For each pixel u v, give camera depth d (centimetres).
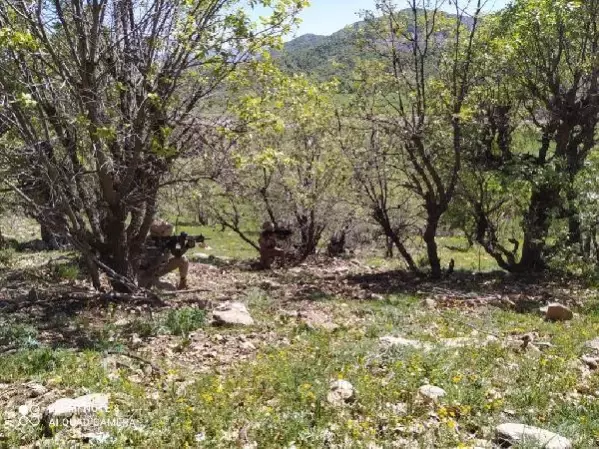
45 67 1420
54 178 1404
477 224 2103
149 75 1392
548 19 1853
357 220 2508
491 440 676
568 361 1009
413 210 2228
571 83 2109
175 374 902
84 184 1533
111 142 1410
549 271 2050
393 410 754
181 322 1231
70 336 1147
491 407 762
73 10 1354
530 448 632
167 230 1684
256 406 754
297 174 2303
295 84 1523
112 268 1526
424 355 960
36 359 953
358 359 930
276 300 1581
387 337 1092
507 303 1562
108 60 1425
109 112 1343
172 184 1529
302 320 1291
